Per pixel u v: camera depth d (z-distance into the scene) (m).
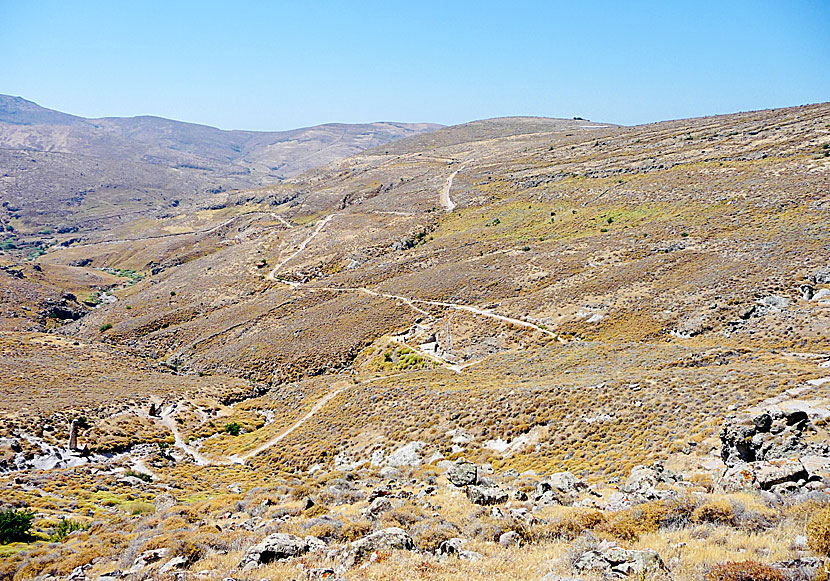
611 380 39.16
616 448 29.41
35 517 26.61
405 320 79.56
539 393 39.84
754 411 27.06
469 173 176.25
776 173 93.25
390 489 24.97
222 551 16.56
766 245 66.62
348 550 14.34
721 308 54.00
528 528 15.59
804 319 46.56
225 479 42.41
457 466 24.30
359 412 49.31
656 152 140.38
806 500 14.17
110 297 158.50
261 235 171.62
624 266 75.00
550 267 83.31
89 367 74.31
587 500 19.47
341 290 103.44
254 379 75.81
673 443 26.94
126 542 19.38
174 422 56.84
